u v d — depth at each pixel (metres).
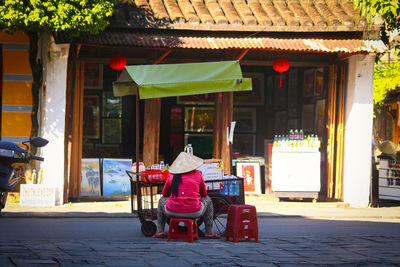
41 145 9.99
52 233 9.07
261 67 17.56
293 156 14.45
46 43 13.41
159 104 13.93
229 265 6.29
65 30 11.86
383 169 15.38
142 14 13.06
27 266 5.84
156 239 8.65
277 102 17.52
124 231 9.62
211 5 14.05
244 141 17.58
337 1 14.58
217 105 14.25
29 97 13.60
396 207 14.52
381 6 12.28
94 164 14.27
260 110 17.62
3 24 11.37
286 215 12.23
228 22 13.25
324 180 15.12
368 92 14.20
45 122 12.93
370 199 14.56
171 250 7.32
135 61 14.23
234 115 17.55
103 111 16.25
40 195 12.61
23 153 10.45
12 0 11.09
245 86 9.89
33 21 11.23
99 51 13.95
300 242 8.34
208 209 8.77
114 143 16.34
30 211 11.73
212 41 12.98
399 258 6.99
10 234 8.80
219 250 7.42
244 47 12.82
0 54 13.55
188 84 9.60
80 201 13.81
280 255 7.07
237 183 9.67
